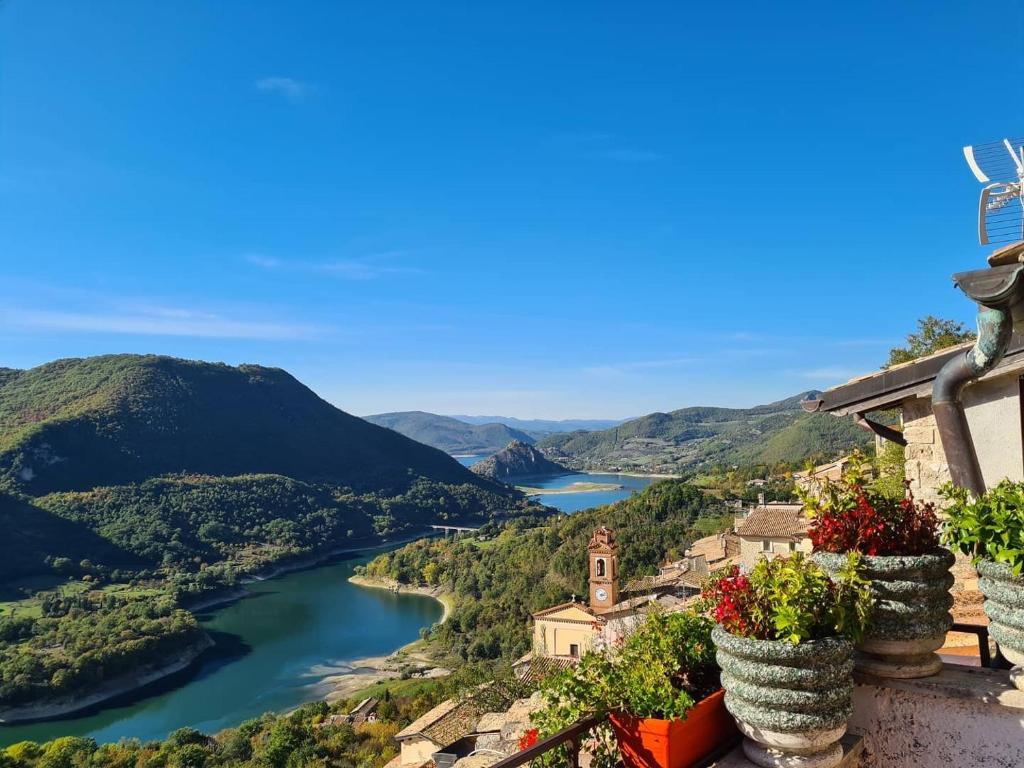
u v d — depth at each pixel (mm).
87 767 46781
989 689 3246
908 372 7254
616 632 6637
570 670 3729
